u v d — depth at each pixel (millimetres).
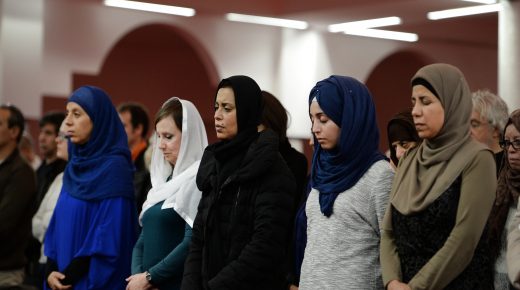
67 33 16297
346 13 16719
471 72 20516
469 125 5262
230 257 5883
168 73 23984
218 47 17688
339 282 5527
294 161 7039
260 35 18016
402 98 24516
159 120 6996
